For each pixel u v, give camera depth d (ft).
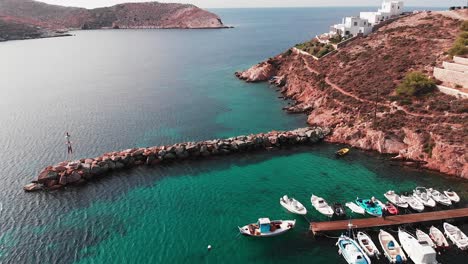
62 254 167.53
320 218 189.67
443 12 435.53
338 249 168.25
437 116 263.29
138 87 499.10
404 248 163.84
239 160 261.85
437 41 362.33
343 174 236.22
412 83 296.71
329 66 410.52
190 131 323.37
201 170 248.32
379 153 263.49
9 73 605.31
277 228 179.01
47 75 588.50
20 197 217.15
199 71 608.19
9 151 283.38
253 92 448.65
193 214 197.57
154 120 355.15
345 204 200.54
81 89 488.44
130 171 248.52
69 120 357.61
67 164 244.83
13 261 163.84
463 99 267.18
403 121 271.69
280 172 242.37
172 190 223.10
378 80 336.90
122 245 173.37
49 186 227.20
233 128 327.06
